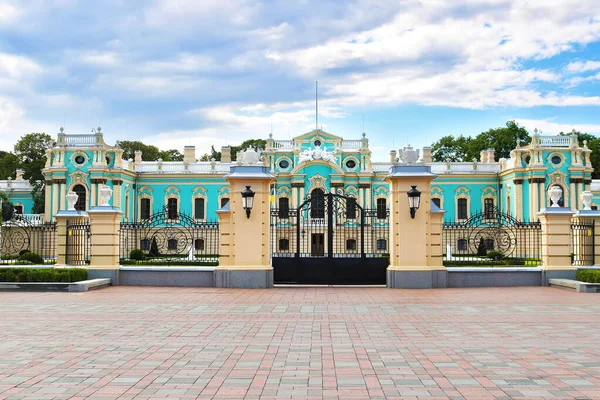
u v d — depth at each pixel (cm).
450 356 1016
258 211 2105
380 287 2119
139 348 1079
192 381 861
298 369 930
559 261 2167
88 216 2330
